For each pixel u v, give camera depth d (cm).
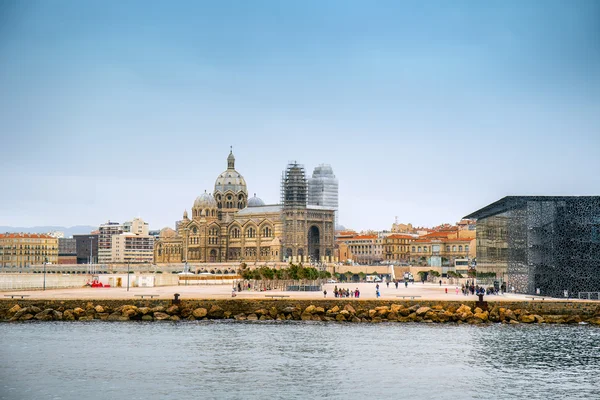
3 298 19075
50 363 13300
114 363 13312
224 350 14425
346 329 17012
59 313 18425
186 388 11725
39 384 11925
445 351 14375
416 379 12306
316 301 19075
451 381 12169
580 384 11994
